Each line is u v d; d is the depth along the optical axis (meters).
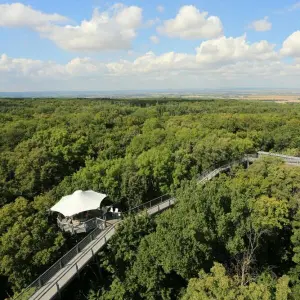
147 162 39.47
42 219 24.81
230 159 47.91
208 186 26.19
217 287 15.06
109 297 21.02
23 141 50.69
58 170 44.16
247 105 128.12
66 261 21.44
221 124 67.19
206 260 21.86
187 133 56.75
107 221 28.41
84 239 23.55
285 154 53.31
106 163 38.69
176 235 20.50
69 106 103.31
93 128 64.44
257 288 14.88
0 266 22.02
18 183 40.56
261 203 25.34
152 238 21.92
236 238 22.83
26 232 22.83
